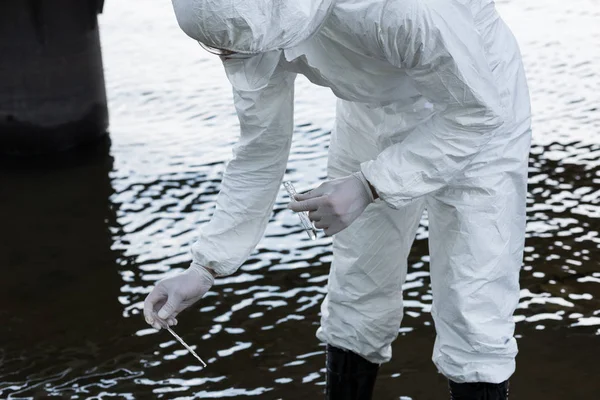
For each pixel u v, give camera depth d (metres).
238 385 3.50
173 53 6.98
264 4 2.04
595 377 3.43
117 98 6.23
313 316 3.92
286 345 3.73
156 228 4.67
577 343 3.63
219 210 2.76
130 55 6.95
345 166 2.92
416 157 2.37
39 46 5.30
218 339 3.79
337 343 3.08
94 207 4.89
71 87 5.43
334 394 3.16
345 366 3.12
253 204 2.74
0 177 5.24
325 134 5.62
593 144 5.32
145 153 5.46
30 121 5.40
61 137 5.48
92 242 4.55
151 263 4.37
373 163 2.40
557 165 5.09
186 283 2.71
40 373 3.62
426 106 2.56
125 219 4.76
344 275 2.98
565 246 4.32
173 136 5.67
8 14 5.22
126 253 4.45
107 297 4.11
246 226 2.76
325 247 4.46
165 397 3.45
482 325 2.62
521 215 2.69
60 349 3.77
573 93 6.02
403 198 2.40
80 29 5.40
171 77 6.55
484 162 2.56
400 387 3.43
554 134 5.46
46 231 4.66
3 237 4.61
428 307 3.93
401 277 3.01
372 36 2.20
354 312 3.01
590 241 4.36
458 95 2.29
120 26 7.54
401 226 2.90
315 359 3.64
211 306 4.02
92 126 5.58
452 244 2.62
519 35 7.05
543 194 4.80
